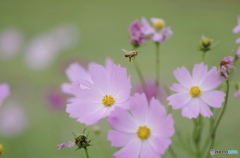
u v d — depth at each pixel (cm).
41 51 235
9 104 190
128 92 89
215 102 92
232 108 194
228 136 168
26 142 184
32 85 241
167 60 267
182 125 162
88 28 376
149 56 267
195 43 293
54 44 239
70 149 164
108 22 390
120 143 86
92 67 92
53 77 256
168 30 106
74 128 186
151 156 85
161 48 286
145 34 106
